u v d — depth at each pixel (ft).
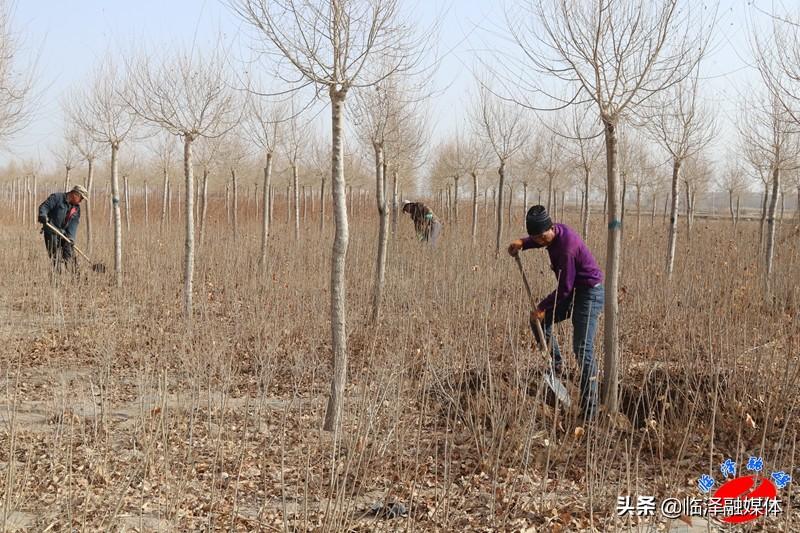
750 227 72.38
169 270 34.32
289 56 15.47
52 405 17.93
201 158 49.78
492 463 14.43
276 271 34.35
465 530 12.15
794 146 32.68
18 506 12.34
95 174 90.53
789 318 20.11
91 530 11.69
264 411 17.89
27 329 25.16
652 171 60.90
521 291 24.86
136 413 17.74
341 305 15.87
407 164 44.47
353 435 14.69
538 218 16.51
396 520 12.18
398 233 44.01
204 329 22.20
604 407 16.14
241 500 13.12
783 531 11.78
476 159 55.21
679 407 16.85
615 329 16.42
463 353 19.40
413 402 16.83
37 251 40.73
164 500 12.97
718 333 19.24
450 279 27.12
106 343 21.75
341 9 15.39
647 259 36.24
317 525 11.95
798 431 15.65
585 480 13.97
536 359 19.66
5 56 27.27
